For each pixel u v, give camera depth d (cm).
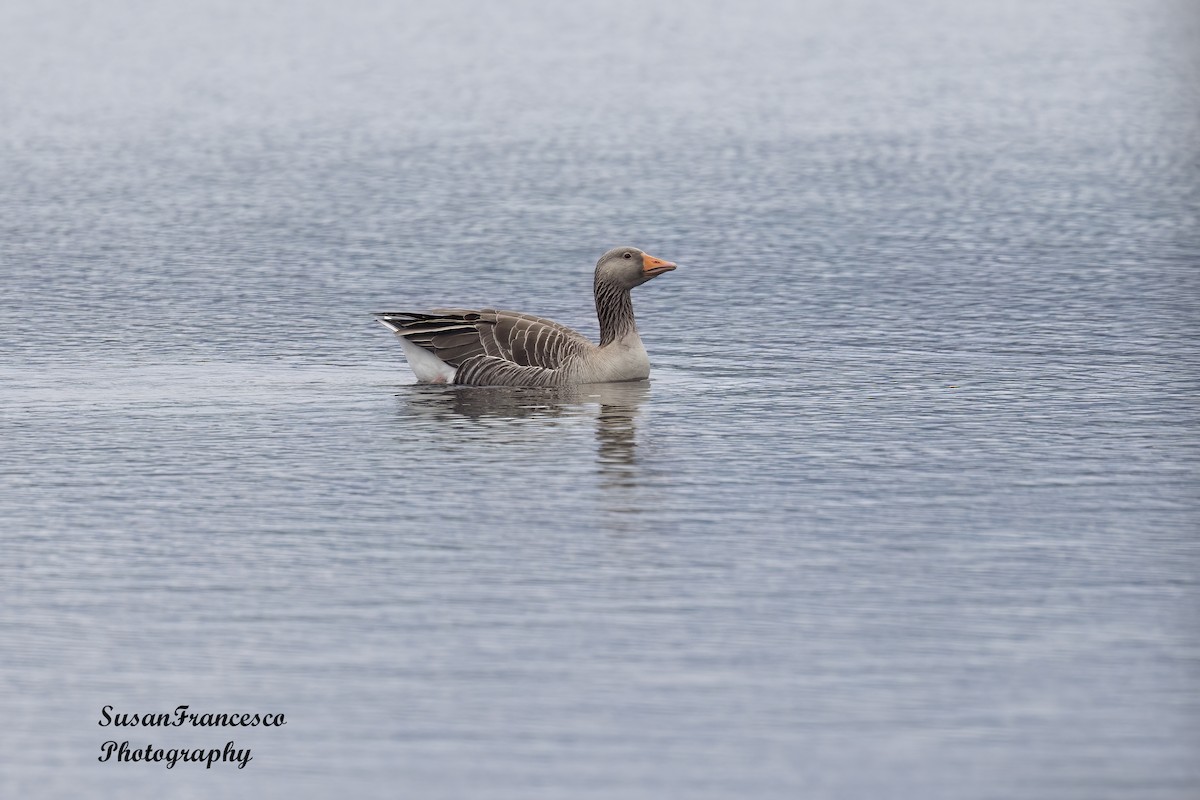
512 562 1614
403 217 4122
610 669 1360
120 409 2269
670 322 2920
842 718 1272
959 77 7512
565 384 2405
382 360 2616
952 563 1603
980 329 2819
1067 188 4512
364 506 1806
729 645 1405
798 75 7581
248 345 2714
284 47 8744
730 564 1603
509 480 1905
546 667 1364
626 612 1480
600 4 11031
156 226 3981
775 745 1232
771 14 10506
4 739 1264
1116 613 1470
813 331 2823
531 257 3609
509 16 10338
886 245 3694
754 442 2072
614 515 1764
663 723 1267
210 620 1472
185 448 2058
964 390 2364
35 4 10575
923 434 2108
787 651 1392
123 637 1435
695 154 5262
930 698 1302
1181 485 1864
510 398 2339
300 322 2919
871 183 4650
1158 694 1306
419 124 5984
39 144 5456
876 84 7256
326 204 4316
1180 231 3812
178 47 8688
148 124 5969
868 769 1197
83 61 8038
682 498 1827
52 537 1705
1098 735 1242
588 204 4316
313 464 1981
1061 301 3056
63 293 3180
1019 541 1669
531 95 6850
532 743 1239
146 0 10956
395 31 9538
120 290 3212
